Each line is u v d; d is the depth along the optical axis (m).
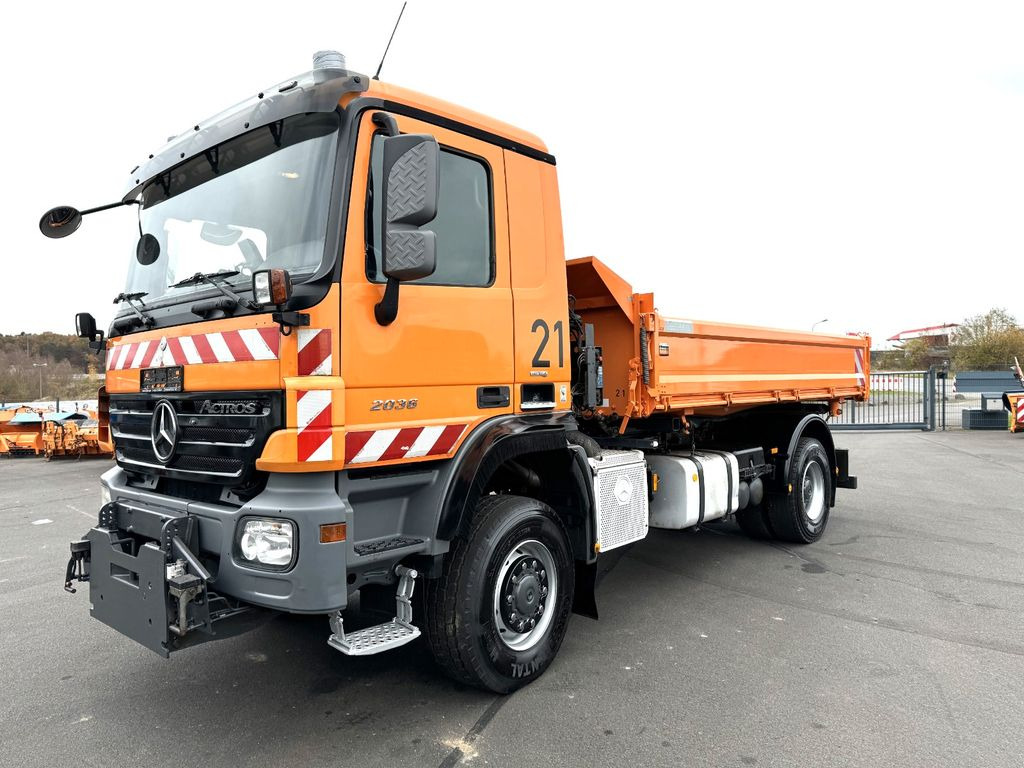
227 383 2.97
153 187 3.86
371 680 3.75
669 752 3.00
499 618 3.54
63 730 3.25
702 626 4.51
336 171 2.94
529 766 2.90
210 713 3.40
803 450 6.59
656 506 5.32
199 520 3.03
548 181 4.04
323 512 2.77
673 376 4.93
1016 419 17.83
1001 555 6.23
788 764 2.90
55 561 6.48
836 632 4.38
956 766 2.87
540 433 3.72
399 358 3.09
